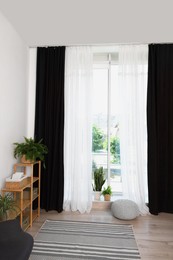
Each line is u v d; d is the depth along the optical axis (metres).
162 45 3.45
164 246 2.44
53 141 3.58
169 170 3.38
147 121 3.41
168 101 3.41
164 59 3.43
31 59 3.74
